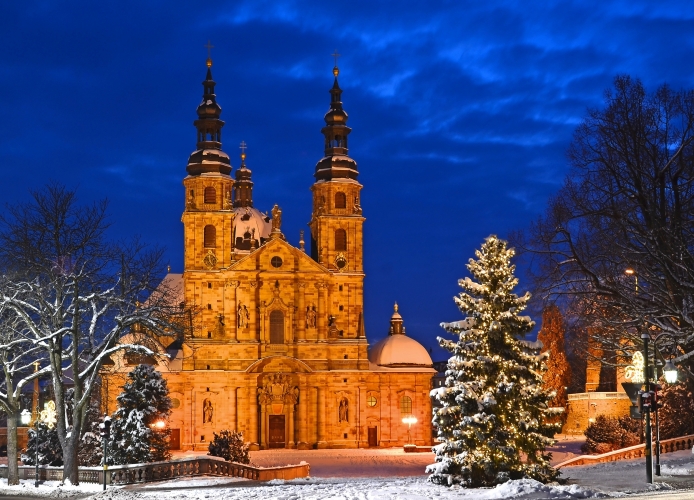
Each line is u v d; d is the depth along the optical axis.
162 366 130.75
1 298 66.88
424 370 136.62
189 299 132.88
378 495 46.56
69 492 61.97
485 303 50.44
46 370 71.94
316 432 133.50
